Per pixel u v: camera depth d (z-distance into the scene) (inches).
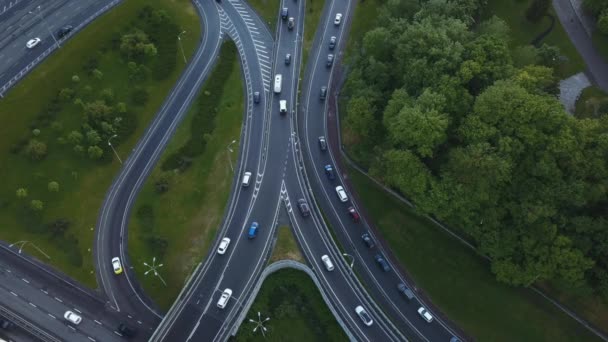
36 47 5452.8
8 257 4293.8
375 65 4601.4
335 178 4845.0
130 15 5748.0
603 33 5128.0
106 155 4815.5
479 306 4156.0
